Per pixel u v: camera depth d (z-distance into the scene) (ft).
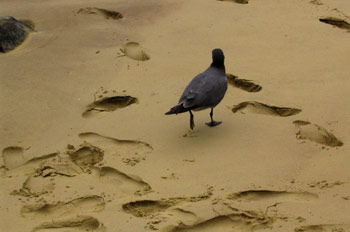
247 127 29.73
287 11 44.24
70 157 27.91
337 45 38.93
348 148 27.73
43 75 34.71
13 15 42.39
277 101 32.07
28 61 36.06
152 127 30.09
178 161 27.20
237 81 34.53
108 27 40.98
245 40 39.55
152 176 26.13
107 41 39.19
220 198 24.14
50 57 36.68
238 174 25.98
